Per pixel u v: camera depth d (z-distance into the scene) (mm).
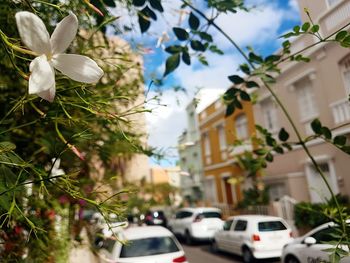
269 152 2006
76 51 1675
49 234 2340
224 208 16812
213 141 20188
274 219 9320
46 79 658
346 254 1241
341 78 8320
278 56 1668
